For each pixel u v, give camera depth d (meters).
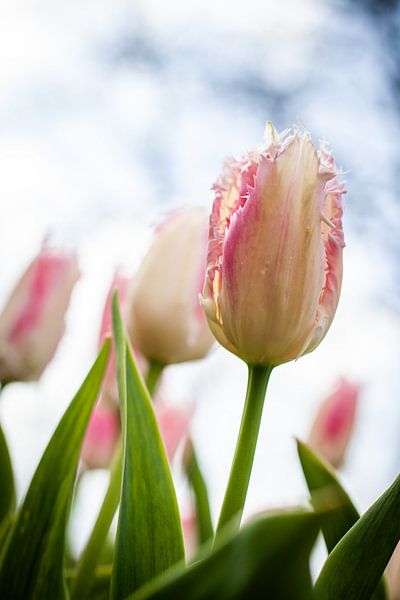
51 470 0.40
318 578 0.37
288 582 0.28
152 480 0.37
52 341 0.49
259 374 0.38
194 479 0.54
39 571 0.40
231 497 0.37
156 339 0.46
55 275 0.49
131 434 0.37
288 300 0.37
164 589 0.29
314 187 0.37
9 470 0.47
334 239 0.38
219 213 0.38
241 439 0.38
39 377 0.50
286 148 0.37
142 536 0.36
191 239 0.46
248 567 0.28
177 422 0.53
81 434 0.40
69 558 0.54
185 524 0.57
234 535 0.28
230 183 0.38
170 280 0.46
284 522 0.27
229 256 0.37
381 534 0.37
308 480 0.42
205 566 0.29
